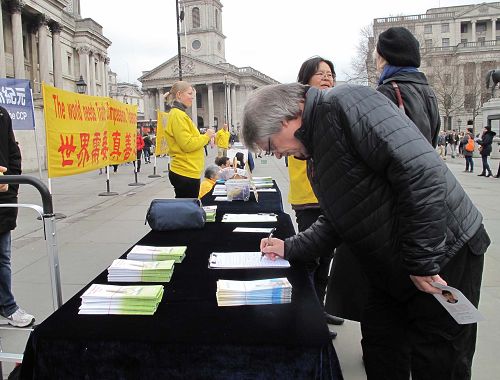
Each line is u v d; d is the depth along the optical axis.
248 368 1.47
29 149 18.86
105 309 1.71
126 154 11.02
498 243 5.64
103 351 1.51
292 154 1.84
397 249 1.67
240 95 79.62
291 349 1.46
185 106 4.99
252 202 4.41
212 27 78.44
